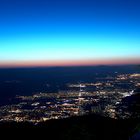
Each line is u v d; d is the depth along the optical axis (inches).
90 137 489.4
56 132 566.9
